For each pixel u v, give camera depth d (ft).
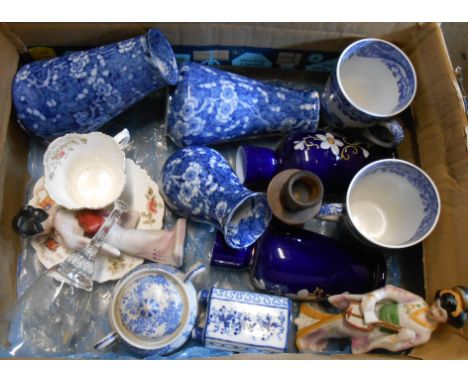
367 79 2.71
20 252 2.45
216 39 2.47
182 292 2.14
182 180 2.25
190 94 2.24
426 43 2.43
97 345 2.07
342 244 2.34
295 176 2.04
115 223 2.36
